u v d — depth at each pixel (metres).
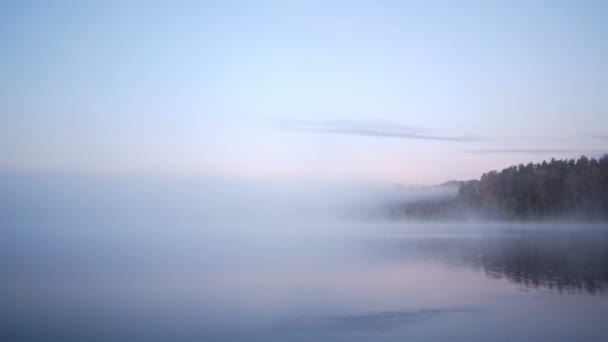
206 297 28.41
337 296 28.34
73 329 21.45
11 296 29.08
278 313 24.11
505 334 19.98
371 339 19.56
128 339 19.91
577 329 20.55
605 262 42.16
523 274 35.97
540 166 148.62
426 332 20.47
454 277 35.16
